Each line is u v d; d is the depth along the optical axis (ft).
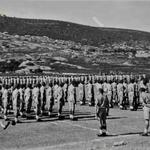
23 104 78.54
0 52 343.05
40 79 128.57
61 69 271.28
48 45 472.03
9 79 126.62
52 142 50.08
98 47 526.98
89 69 280.31
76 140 51.01
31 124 67.87
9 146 48.06
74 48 479.82
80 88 107.86
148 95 52.85
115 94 100.17
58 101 75.46
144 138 50.19
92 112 86.58
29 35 543.80
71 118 73.20
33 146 47.60
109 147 43.11
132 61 388.16
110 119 72.59
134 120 71.00
